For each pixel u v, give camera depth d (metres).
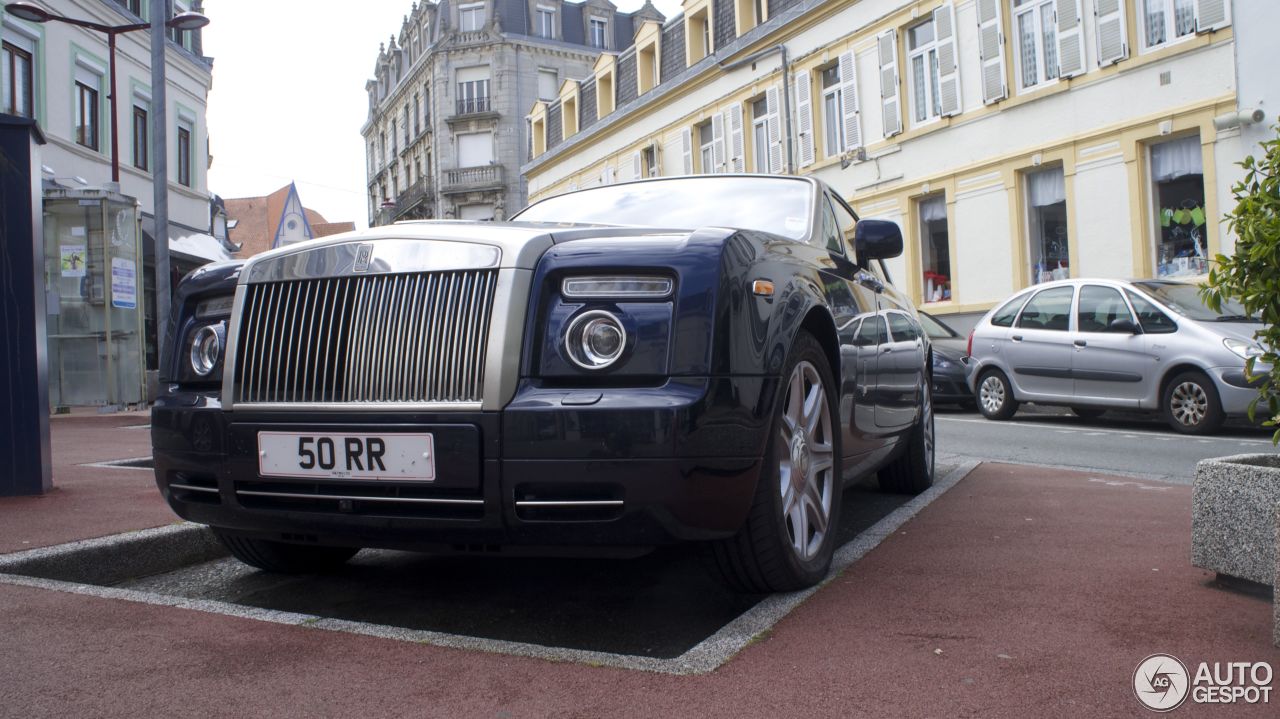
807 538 3.21
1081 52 15.24
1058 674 2.32
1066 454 7.76
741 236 2.97
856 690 2.22
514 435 2.64
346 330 2.90
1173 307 9.76
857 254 4.18
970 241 17.61
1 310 4.95
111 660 2.41
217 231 32.91
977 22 17.20
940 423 11.23
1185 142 14.13
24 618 2.74
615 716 2.07
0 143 4.90
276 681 2.28
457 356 2.74
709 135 26.50
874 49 19.78
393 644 2.54
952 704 2.13
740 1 24.23
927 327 14.24
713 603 3.32
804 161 22.05
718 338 2.68
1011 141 16.67
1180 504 4.74
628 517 2.60
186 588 3.66
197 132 24.91
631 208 4.43
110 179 20.81
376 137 62.59
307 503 2.95
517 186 46.38
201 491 3.14
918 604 2.94
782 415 2.94
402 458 2.75
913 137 18.77
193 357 3.21
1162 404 9.57
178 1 24.34
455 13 47.34
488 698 2.17
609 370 2.66
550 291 2.76
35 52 18.66
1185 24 13.82
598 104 32.34
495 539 2.71
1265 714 2.07
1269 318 3.05
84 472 6.10
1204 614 2.81
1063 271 16.11
